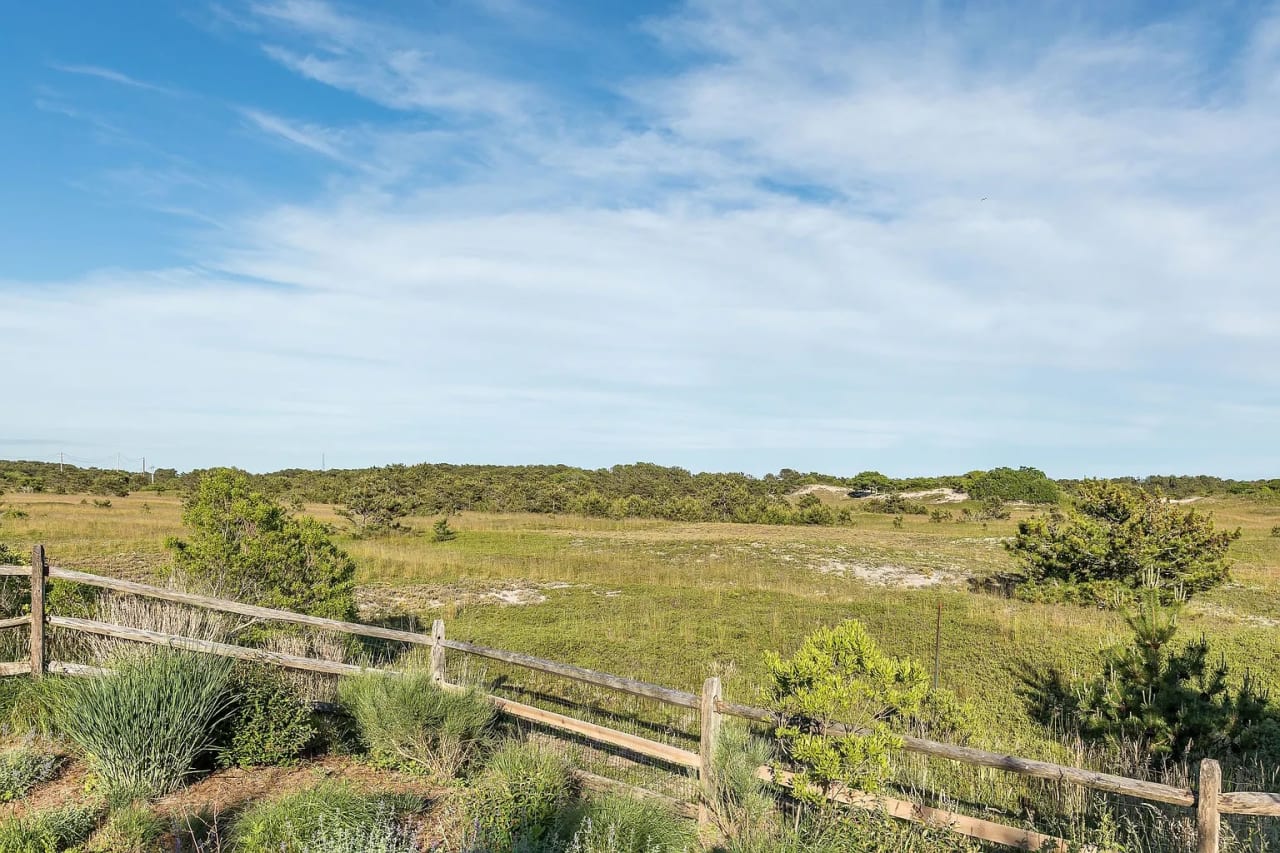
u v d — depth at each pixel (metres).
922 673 6.03
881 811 5.41
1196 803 4.45
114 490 66.12
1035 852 5.23
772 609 18.70
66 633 8.05
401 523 38.28
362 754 6.79
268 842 4.64
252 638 9.17
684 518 59.59
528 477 90.31
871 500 87.12
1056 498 82.94
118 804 5.25
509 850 4.77
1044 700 11.30
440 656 7.55
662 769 7.36
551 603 19.31
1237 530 21.03
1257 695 10.10
